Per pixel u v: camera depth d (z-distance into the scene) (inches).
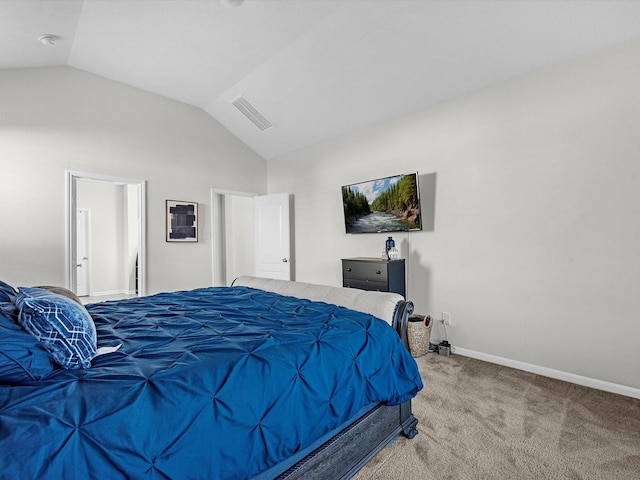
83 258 282.0
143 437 36.3
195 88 168.9
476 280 127.6
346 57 130.2
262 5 108.2
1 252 132.2
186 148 187.8
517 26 100.3
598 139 99.5
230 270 264.8
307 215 200.8
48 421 34.0
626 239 95.2
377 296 84.7
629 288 94.7
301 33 123.5
